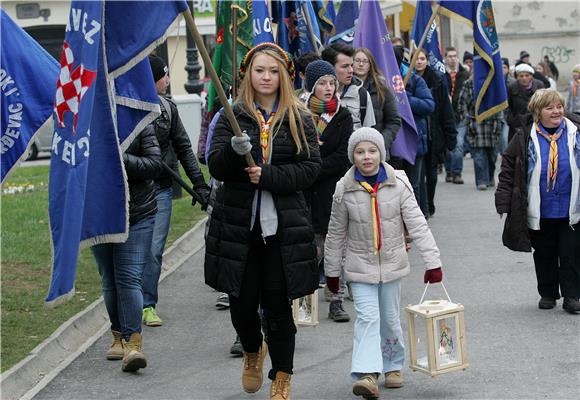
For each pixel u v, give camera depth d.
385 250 11.72
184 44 55.41
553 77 52.03
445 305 11.82
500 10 68.25
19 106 13.23
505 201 15.25
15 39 13.27
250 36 16.84
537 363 12.76
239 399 11.70
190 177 15.27
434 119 23.92
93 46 10.40
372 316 11.55
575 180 14.99
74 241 10.27
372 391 11.32
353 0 21.03
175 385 12.34
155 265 15.32
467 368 12.50
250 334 11.16
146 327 15.36
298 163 10.73
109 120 10.99
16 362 12.71
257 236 10.71
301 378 12.46
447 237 22.52
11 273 18.06
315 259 10.81
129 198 12.09
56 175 10.34
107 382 12.52
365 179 11.79
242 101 10.82
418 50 19.50
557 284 15.60
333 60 16.00
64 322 14.67
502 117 31.00
